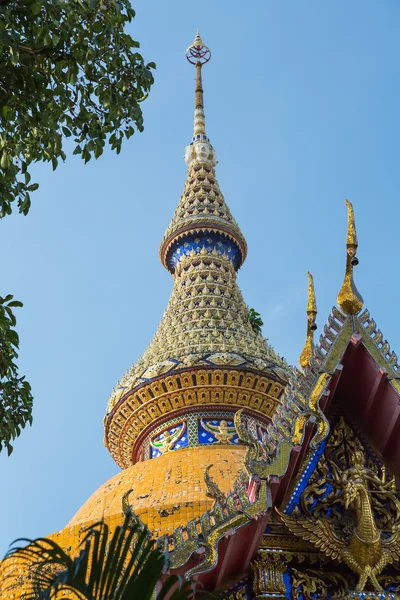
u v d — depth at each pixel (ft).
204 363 92.79
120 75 49.83
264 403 93.35
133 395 94.58
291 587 48.19
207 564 44.24
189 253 114.42
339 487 51.06
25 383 49.44
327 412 54.80
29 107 46.62
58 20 45.24
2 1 44.52
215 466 80.28
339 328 54.75
